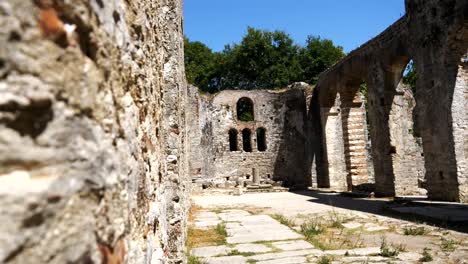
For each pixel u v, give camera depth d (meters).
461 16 13.03
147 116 2.90
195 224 11.21
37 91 1.22
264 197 21.03
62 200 1.27
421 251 7.23
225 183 28.39
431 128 14.97
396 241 8.20
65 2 1.38
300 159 29.08
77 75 1.46
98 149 1.58
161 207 3.50
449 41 13.73
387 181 18.30
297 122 29.55
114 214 1.75
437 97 14.56
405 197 16.20
